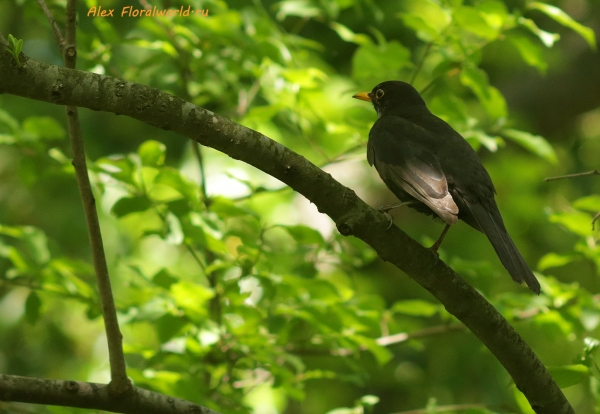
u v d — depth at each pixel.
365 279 15.88
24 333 17.39
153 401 6.69
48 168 10.09
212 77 11.72
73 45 7.01
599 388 7.72
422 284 7.14
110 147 16.06
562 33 19.88
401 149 9.44
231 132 6.38
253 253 9.02
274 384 9.02
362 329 9.28
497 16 9.87
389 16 16.12
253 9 12.08
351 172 17.84
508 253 8.40
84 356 17.67
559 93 18.89
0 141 9.85
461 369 16.31
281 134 14.80
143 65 10.90
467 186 9.08
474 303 7.07
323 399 17.33
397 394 17.27
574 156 18.98
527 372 7.14
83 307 16.17
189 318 8.99
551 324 9.83
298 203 17.70
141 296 9.77
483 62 18.83
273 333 9.65
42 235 9.54
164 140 16.36
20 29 16.47
